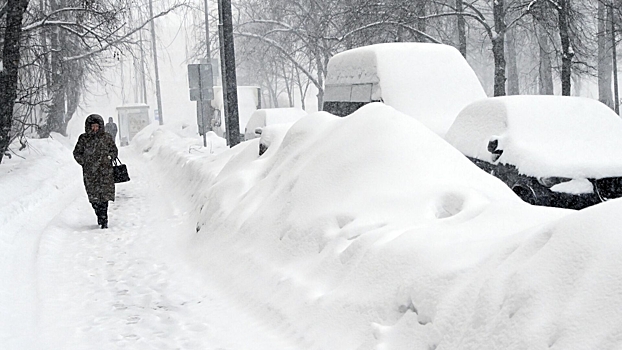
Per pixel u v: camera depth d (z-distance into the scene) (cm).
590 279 351
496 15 2242
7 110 1650
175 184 1711
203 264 831
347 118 805
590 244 367
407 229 568
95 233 1109
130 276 816
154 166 2494
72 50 2464
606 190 846
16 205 1265
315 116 932
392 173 674
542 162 862
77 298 727
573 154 886
